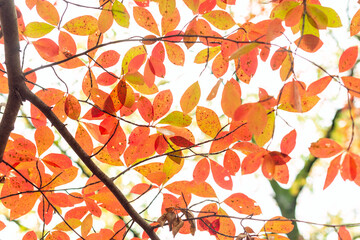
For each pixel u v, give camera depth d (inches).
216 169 42.3
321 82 40.3
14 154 41.6
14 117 40.6
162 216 42.3
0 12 38.5
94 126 42.8
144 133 42.2
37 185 43.1
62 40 41.9
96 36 42.9
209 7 41.2
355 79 39.7
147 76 41.6
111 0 40.1
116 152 42.5
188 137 42.2
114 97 41.7
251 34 41.2
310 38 38.3
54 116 41.3
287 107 40.8
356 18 40.9
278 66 40.4
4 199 42.9
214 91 36.7
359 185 40.2
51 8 40.7
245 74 42.1
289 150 41.1
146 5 41.4
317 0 40.9
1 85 42.6
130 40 40.6
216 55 42.5
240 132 41.5
